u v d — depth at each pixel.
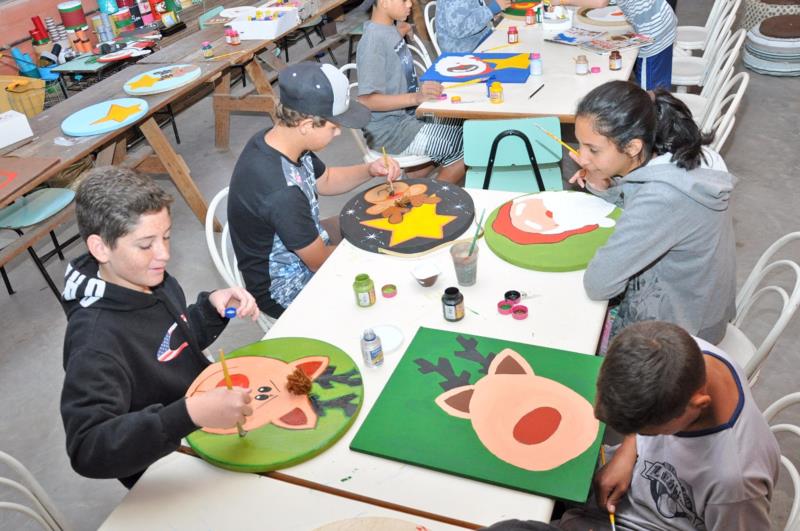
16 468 1.59
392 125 3.46
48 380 3.18
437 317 1.87
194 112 5.71
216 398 1.40
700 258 1.83
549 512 1.34
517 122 2.83
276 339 1.84
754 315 2.99
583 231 2.11
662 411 1.17
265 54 5.27
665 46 3.46
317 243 2.25
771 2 5.18
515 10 4.17
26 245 3.29
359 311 1.93
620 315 2.08
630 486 1.58
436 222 2.25
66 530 1.70
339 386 1.66
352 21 5.64
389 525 1.31
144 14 5.13
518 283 1.96
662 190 1.75
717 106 2.96
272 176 2.17
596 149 1.82
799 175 3.86
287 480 1.48
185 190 3.96
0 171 3.00
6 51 4.66
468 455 1.46
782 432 2.47
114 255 1.51
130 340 1.60
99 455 1.38
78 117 3.43
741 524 1.30
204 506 1.43
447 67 3.50
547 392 1.59
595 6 3.63
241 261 2.35
